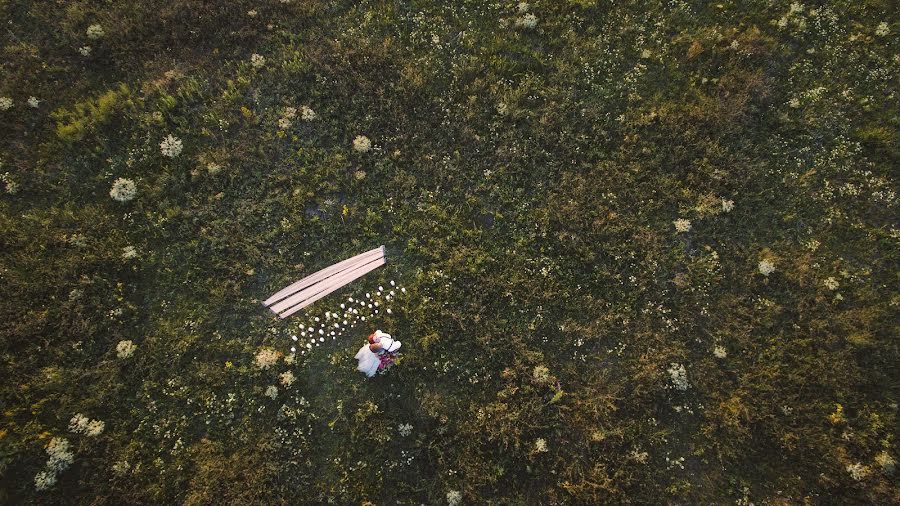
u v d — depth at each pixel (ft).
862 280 35.19
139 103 37.78
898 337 33.83
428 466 32.65
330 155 37.45
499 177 37.24
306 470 32.45
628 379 34.22
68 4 39.83
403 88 38.47
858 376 33.27
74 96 38.04
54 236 34.53
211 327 34.37
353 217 36.24
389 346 32.24
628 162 37.68
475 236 36.01
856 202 36.60
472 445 32.78
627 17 40.45
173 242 35.42
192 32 39.65
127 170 36.42
